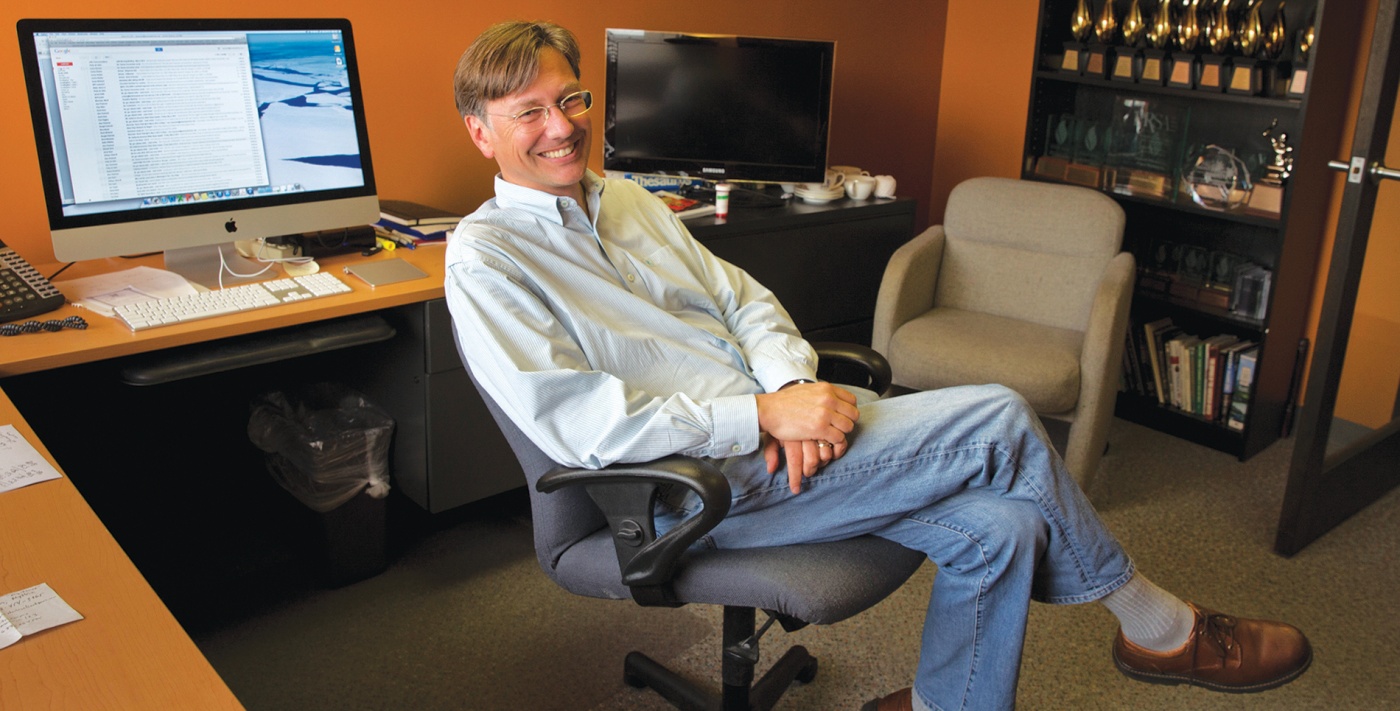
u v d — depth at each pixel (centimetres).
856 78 371
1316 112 282
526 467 153
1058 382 257
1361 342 271
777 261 292
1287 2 297
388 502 241
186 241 208
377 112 267
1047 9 333
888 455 147
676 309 183
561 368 148
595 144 311
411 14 265
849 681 207
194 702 97
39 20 187
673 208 280
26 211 225
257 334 200
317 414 233
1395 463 286
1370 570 251
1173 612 171
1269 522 274
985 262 302
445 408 225
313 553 237
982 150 393
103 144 197
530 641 218
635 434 142
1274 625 177
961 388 153
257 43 211
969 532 144
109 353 179
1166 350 326
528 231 167
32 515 130
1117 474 300
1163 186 321
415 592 235
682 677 196
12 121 219
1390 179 226
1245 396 308
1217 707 201
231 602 229
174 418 253
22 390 231
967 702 151
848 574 143
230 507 266
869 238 313
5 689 98
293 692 201
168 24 199
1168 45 315
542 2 288
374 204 232
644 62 282
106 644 105
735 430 146
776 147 294
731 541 152
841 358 186
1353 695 205
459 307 150
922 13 383
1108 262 282
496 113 160
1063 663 214
